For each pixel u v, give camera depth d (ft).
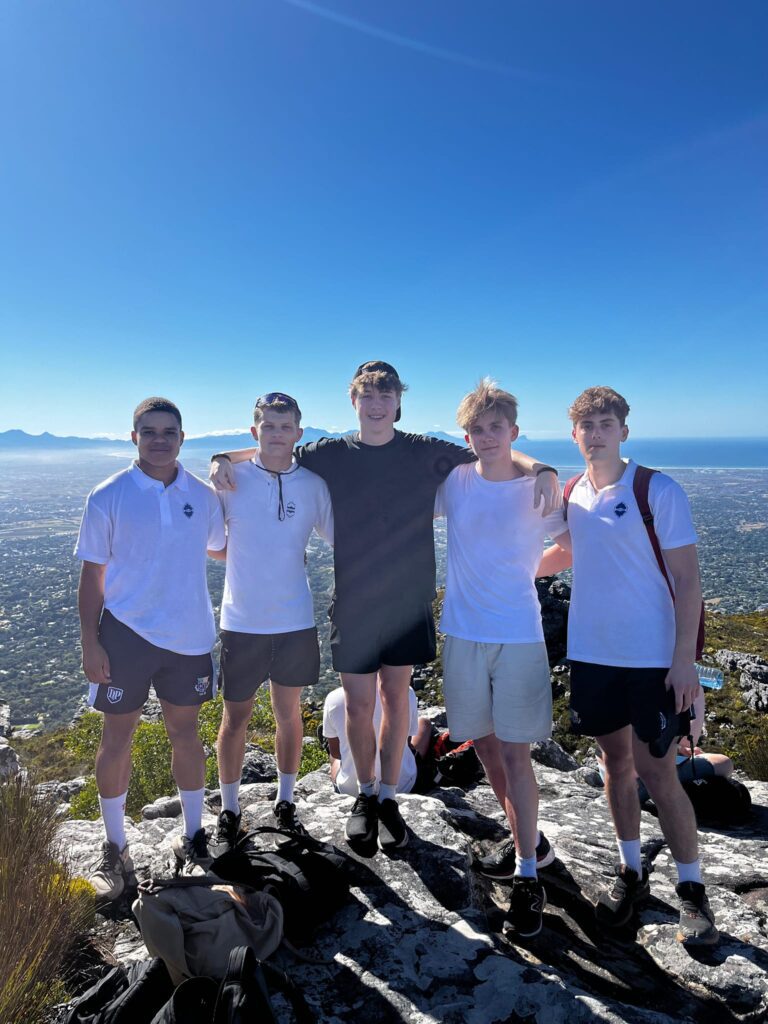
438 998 7.19
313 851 8.79
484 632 9.36
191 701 9.77
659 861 10.75
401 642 10.12
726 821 12.84
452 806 12.65
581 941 8.73
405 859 9.66
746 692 32.30
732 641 45.85
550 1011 6.96
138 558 9.57
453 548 9.89
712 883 10.28
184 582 9.78
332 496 10.71
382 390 10.34
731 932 8.88
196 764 10.02
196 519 10.00
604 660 9.21
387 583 10.19
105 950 8.27
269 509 10.46
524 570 9.50
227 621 10.55
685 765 13.02
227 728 10.63
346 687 10.27
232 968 6.00
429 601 10.47
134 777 21.38
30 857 8.61
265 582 10.40
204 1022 5.87
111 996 6.81
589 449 9.55
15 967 6.98
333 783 13.84
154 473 9.92
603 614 9.27
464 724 9.63
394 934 8.18
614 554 9.23
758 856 11.28
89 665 9.46
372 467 10.48
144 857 10.32
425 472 10.39
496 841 11.18
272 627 10.39
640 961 8.39
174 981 6.64
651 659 8.95
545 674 9.40
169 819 11.88
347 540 10.44
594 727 9.29
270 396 10.50
